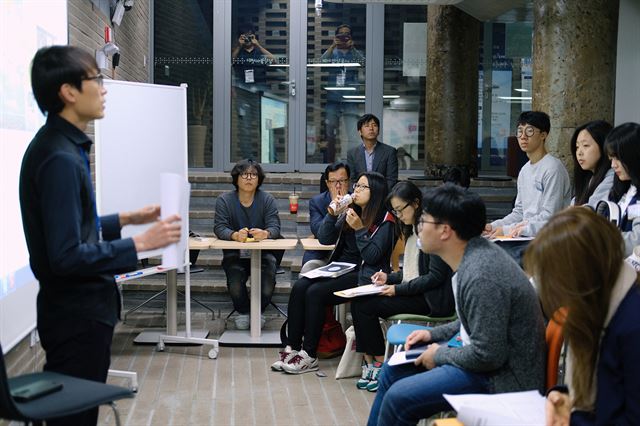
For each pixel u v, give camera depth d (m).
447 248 2.90
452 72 8.86
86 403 2.24
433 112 8.98
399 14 9.77
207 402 4.35
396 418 2.84
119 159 4.80
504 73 9.88
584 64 5.54
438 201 2.87
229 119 9.84
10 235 3.77
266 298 5.91
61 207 2.39
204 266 6.89
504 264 2.73
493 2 8.05
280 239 5.72
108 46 6.27
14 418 2.12
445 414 3.24
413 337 3.20
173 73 9.87
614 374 1.92
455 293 2.86
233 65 9.84
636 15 6.36
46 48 2.51
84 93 2.50
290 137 9.88
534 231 4.39
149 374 4.86
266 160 9.95
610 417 1.91
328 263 5.48
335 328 5.29
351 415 4.18
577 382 2.01
